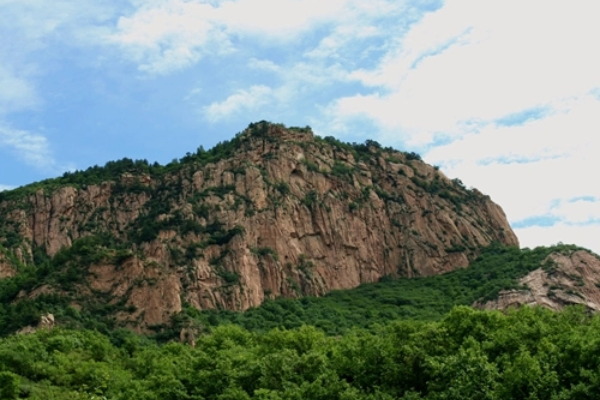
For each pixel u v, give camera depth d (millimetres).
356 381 97000
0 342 124688
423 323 113125
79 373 112688
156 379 104875
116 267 162125
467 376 86812
